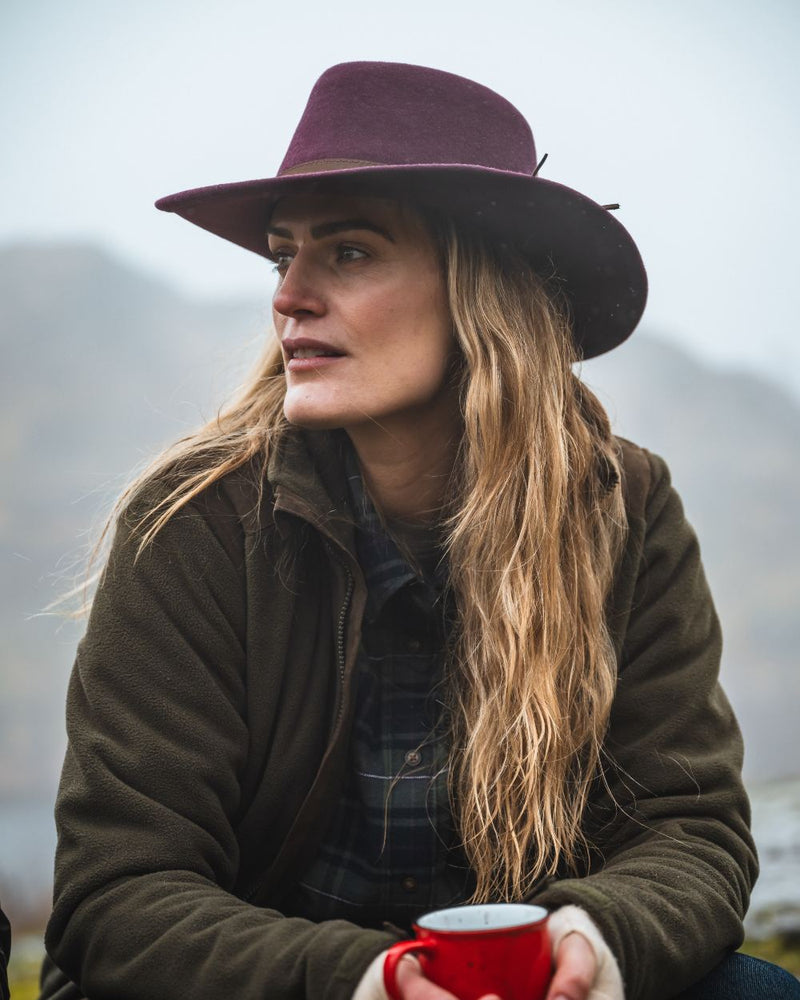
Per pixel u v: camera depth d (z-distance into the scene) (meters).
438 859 1.87
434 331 1.90
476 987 1.36
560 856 1.91
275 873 1.81
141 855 1.63
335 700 1.84
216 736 1.75
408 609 1.90
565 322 2.10
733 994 1.67
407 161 1.90
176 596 1.80
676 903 1.64
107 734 1.72
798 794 4.15
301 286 1.84
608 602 2.02
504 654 1.88
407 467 1.97
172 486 1.88
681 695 1.97
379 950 1.43
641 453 2.20
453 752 1.86
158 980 1.53
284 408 1.86
